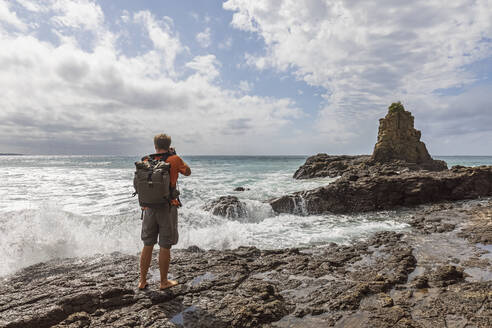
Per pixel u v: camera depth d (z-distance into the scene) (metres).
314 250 5.63
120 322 2.93
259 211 9.98
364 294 3.57
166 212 3.50
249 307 3.19
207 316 3.05
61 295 3.41
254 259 5.05
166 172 3.37
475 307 3.13
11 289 3.66
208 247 6.12
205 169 37.31
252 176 26.14
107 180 20.11
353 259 4.94
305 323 2.96
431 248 5.41
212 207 9.90
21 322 2.88
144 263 3.59
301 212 10.29
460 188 11.78
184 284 3.80
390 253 5.21
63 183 17.95
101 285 3.67
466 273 4.14
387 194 10.95
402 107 28.48
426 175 12.48
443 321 2.90
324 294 3.57
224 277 4.07
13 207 9.91
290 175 28.59
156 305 3.27
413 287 3.72
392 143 27.70
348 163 28.95
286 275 4.25
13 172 27.48
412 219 8.62
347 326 2.88
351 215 9.84
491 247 5.33
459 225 7.23
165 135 3.68
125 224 7.14
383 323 2.90
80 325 2.89
